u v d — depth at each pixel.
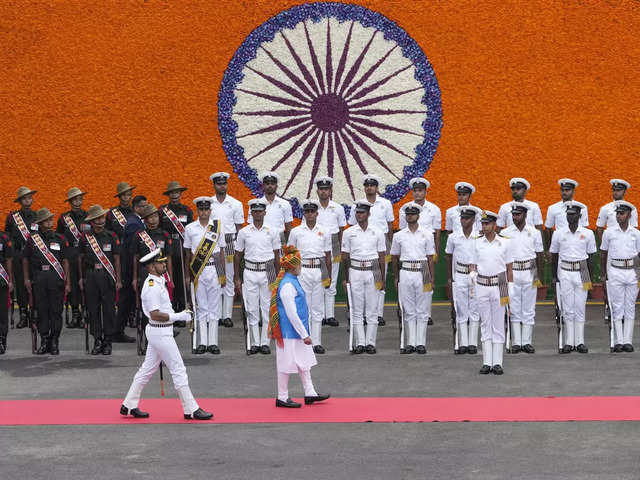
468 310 16.23
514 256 16.30
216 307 16.36
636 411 11.93
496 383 13.71
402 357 15.88
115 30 21.56
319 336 16.36
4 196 21.50
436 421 11.55
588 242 16.09
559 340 16.09
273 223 18.92
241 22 21.69
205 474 9.54
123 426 11.46
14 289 19.31
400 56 21.78
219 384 13.83
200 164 21.67
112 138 21.59
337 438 10.84
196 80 21.66
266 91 21.73
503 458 9.98
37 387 13.76
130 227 17.16
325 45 21.70
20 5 21.45
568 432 10.98
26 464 9.93
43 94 21.53
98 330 16.45
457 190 17.59
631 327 16.20
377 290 16.22
